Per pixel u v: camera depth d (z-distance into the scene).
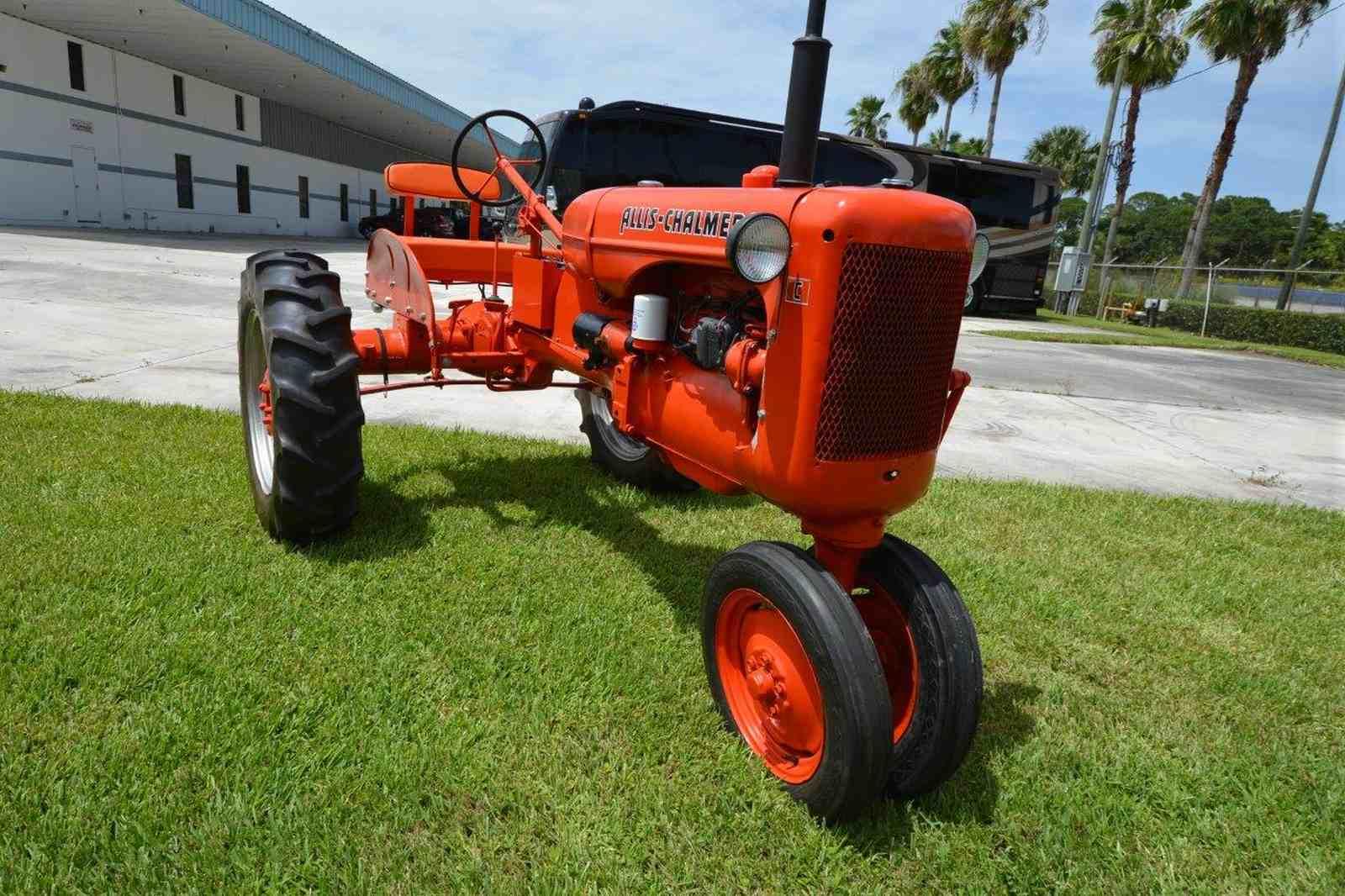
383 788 1.97
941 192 18.33
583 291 2.99
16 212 19.27
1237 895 1.93
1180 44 25.38
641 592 3.14
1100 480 5.73
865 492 2.01
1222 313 20.33
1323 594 3.86
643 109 9.50
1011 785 2.23
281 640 2.56
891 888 1.87
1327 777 2.43
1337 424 8.59
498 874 1.77
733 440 2.21
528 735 2.24
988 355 12.02
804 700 2.06
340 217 36.38
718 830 1.98
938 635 2.05
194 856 1.73
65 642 2.39
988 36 27.84
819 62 2.06
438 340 3.55
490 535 3.51
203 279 11.90
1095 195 21.64
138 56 22.48
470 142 36.66
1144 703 2.78
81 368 6.07
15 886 1.61
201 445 4.30
